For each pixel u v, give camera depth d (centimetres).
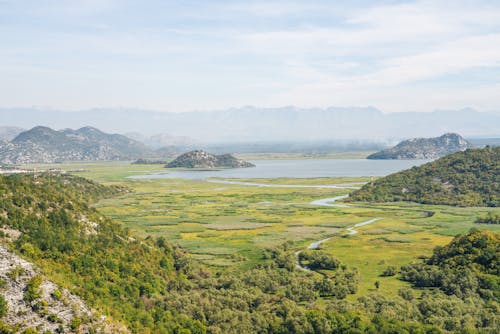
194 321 12269
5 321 9819
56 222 15050
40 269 11650
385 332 11475
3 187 15275
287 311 12925
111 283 13188
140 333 11162
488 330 11838
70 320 10412
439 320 12312
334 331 11881
